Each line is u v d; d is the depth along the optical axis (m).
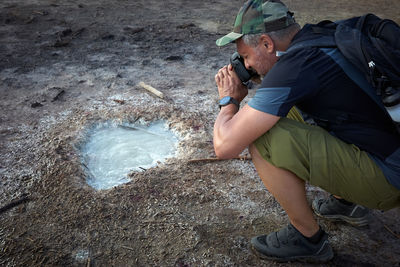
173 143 3.17
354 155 1.70
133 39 5.21
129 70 4.33
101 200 2.48
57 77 4.11
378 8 7.04
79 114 3.42
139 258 2.10
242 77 2.02
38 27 5.49
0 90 3.79
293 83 1.62
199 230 2.28
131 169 2.83
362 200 1.80
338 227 2.31
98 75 4.18
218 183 2.67
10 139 3.05
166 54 4.78
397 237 2.25
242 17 1.81
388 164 1.68
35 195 2.51
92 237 2.22
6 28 5.39
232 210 2.45
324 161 1.72
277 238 2.05
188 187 2.62
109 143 3.15
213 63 4.60
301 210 1.89
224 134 1.83
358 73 1.62
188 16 6.29
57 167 2.76
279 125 1.77
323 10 6.82
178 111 3.53
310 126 1.78
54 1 6.78
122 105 3.59
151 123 3.40
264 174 1.87
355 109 1.66
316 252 2.01
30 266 2.04
